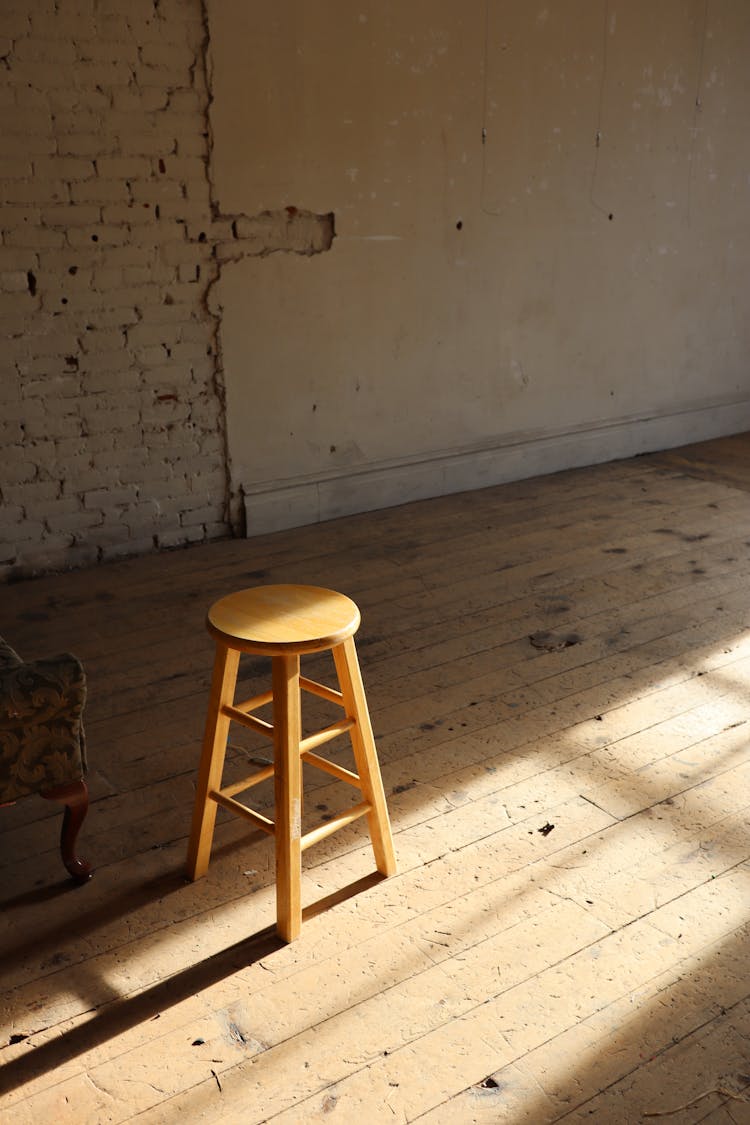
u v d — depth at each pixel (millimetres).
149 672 3447
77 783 2283
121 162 4062
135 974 2096
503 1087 1810
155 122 4094
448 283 5082
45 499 4258
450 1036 1924
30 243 3951
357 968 2102
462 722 3082
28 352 4055
